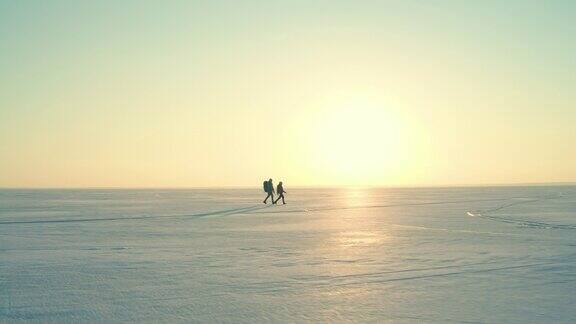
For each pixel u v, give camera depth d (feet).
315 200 198.90
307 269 41.32
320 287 34.65
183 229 75.05
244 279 37.40
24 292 33.32
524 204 152.15
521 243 57.06
